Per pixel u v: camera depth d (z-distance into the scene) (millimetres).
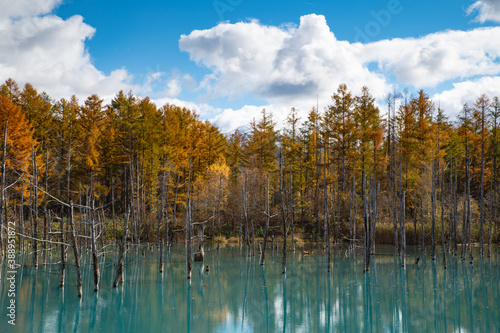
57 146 39375
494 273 21297
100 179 43875
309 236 39312
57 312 13477
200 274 21469
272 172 45062
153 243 32469
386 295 16375
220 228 40125
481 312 13562
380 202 37438
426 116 39156
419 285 18328
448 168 40594
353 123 35344
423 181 34969
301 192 40844
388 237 36156
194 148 41062
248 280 19797
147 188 38688
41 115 39219
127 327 11906
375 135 36719
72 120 40906
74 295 15992
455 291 17000
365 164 37469
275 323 12586
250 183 38875
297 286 18328
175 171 38719
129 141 39750
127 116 40562
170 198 39281
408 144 39000
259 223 41125
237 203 37781
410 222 37906
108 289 17359
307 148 43156
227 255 29672
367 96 37844
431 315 13336
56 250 31109
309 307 14641
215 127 46906
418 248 33344
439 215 34406
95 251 16500
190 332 11469
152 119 42812
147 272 22156
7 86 38594
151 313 13602
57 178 36906
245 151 48531
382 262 25812
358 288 17797
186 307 14500
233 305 14859
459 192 41281
